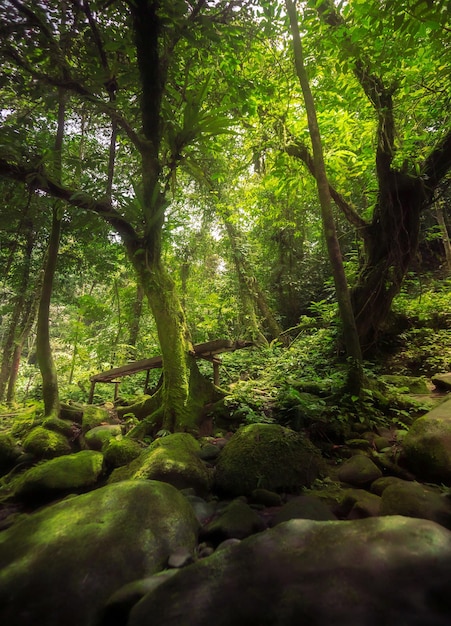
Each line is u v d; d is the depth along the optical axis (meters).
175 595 1.16
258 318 10.66
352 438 3.46
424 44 4.17
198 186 9.66
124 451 3.40
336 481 2.79
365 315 5.59
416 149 5.12
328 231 3.94
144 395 6.17
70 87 3.99
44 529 1.73
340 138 6.21
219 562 1.27
